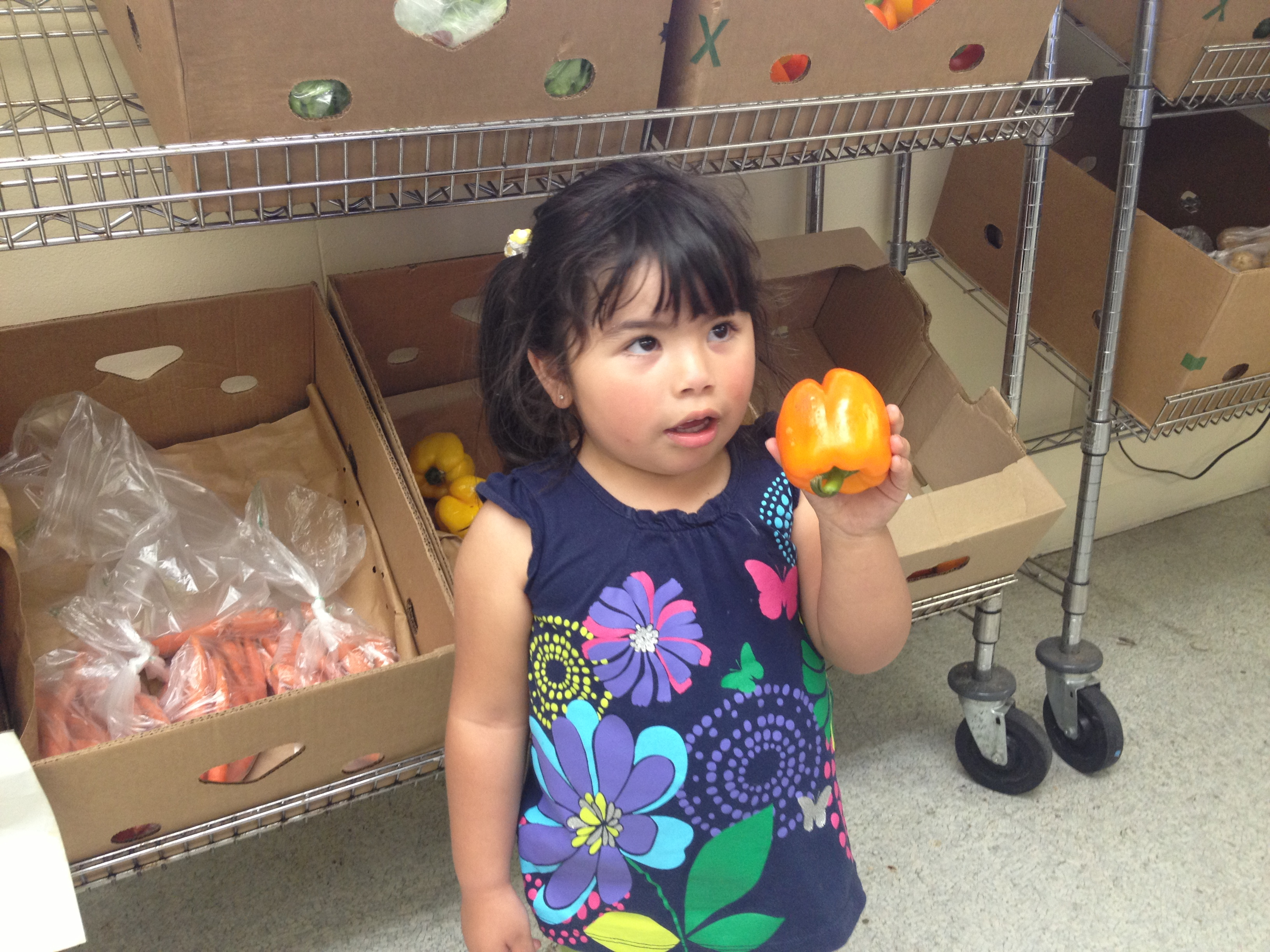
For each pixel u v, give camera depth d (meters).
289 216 0.92
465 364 1.45
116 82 1.21
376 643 1.14
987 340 1.90
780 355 1.58
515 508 0.84
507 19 0.86
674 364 0.75
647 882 0.87
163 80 0.82
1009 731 1.46
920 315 1.45
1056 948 1.29
